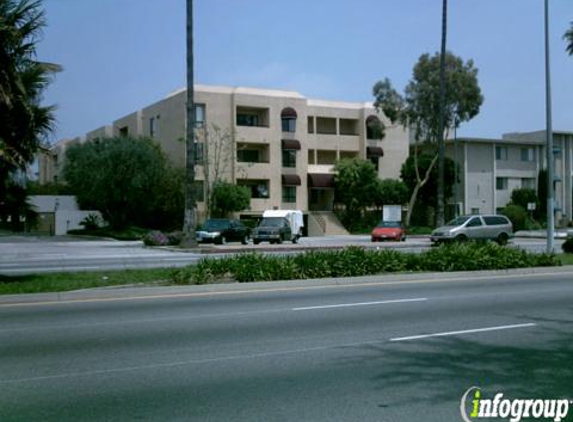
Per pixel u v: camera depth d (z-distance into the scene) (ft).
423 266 58.75
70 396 20.70
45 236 171.83
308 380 22.63
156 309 38.50
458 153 205.98
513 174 213.25
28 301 41.86
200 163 168.55
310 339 29.66
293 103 184.44
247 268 50.72
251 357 26.11
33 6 49.11
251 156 183.62
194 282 48.67
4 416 18.69
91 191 157.38
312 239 153.17
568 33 112.88
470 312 37.45
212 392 21.15
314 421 18.26
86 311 37.83
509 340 29.45
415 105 171.32
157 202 163.94
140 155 155.84
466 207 203.62
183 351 27.20
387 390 21.40
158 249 110.52
